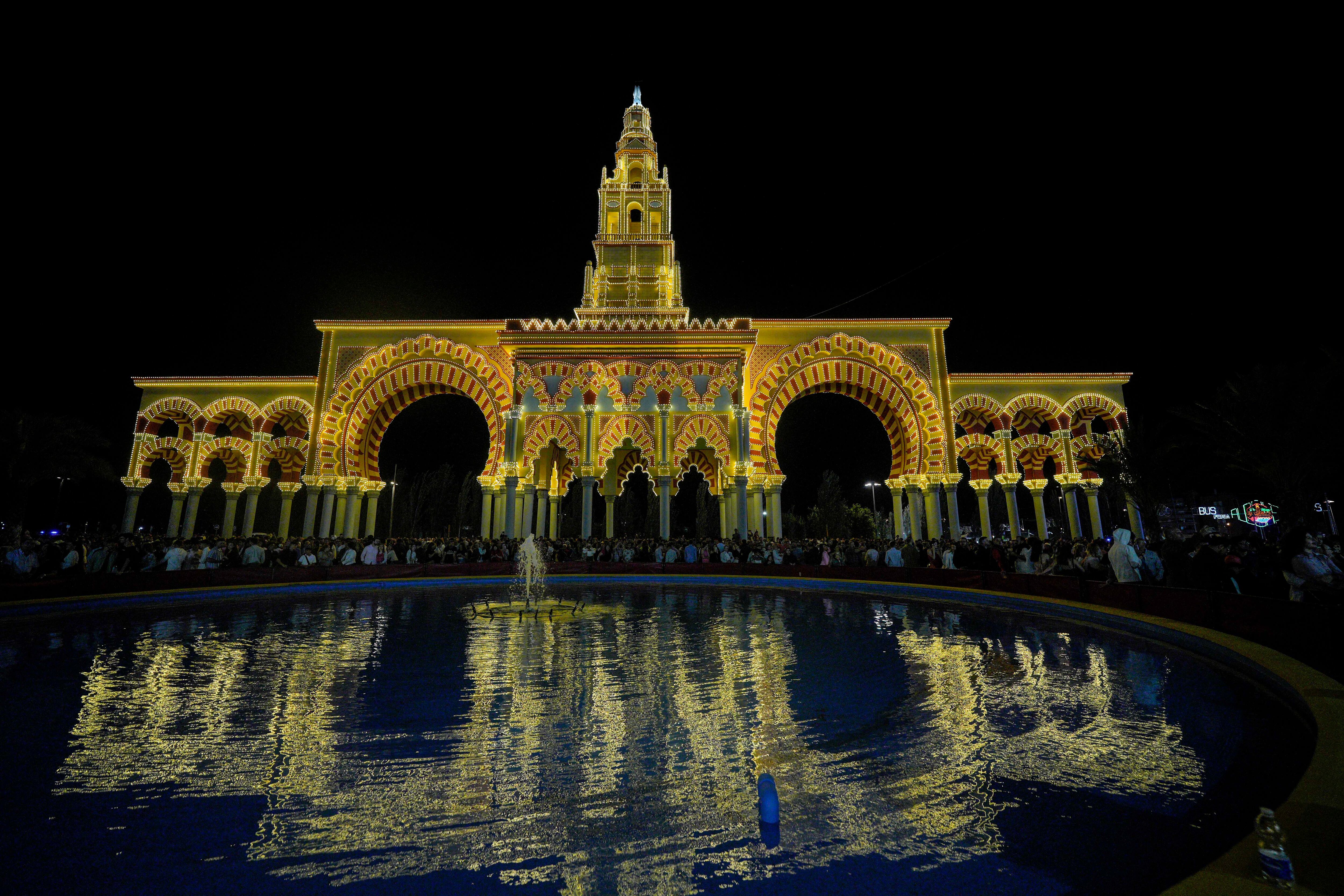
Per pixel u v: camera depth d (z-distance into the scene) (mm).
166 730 5340
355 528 25078
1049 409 26359
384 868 3227
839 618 11695
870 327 25984
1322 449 14984
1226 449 16328
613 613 12539
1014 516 26000
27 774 4426
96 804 3959
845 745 4941
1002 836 3498
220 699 6281
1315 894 2459
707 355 24594
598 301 28828
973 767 4477
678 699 6238
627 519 56281
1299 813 3098
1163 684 6625
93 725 5477
